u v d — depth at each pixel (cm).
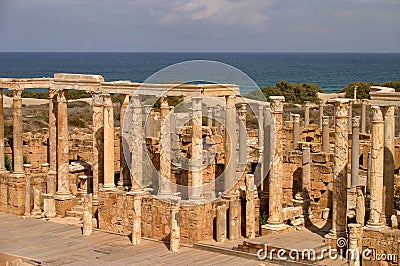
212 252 3509
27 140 5288
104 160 4122
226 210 3719
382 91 3241
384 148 3322
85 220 3950
